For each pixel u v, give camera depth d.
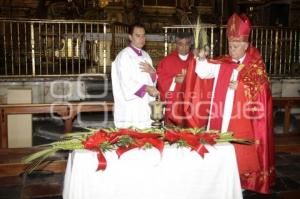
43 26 9.44
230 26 3.37
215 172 2.40
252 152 3.44
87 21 7.84
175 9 11.38
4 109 4.70
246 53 3.48
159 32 10.49
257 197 3.69
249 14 10.02
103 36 8.64
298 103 5.70
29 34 9.47
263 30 9.17
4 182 4.07
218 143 2.50
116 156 2.26
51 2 10.27
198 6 11.48
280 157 5.07
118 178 2.27
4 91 7.02
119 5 11.05
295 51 8.51
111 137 2.33
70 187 2.23
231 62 3.43
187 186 2.37
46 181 4.11
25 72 8.29
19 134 5.62
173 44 8.80
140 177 2.29
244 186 3.54
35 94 7.18
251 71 3.42
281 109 7.62
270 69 8.32
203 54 3.38
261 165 3.49
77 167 2.22
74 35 9.04
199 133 2.51
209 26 7.55
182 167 2.35
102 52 8.77
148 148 2.31
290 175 4.38
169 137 2.39
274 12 10.11
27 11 10.16
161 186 2.33
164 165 2.32
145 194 2.31
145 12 11.28
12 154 4.59
